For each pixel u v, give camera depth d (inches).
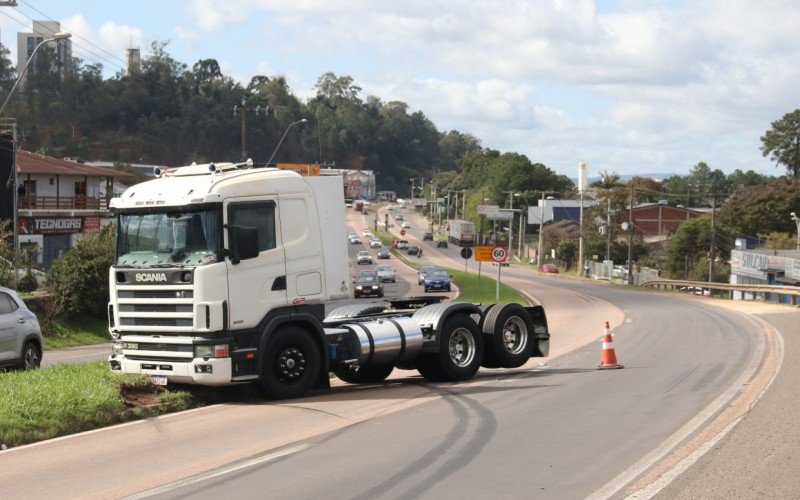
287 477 330.3
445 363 607.8
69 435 431.8
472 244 5383.9
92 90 6491.1
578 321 1363.2
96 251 1423.5
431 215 7180.1
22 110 6092.5
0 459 379.9
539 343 696.4
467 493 297.3
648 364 700.0
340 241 568.7
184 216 513.7
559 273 4003.4
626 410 460.8
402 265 4119.1
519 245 5162.4
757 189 3890.3
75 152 5748.0
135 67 6614.2
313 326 552.7
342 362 568.7
